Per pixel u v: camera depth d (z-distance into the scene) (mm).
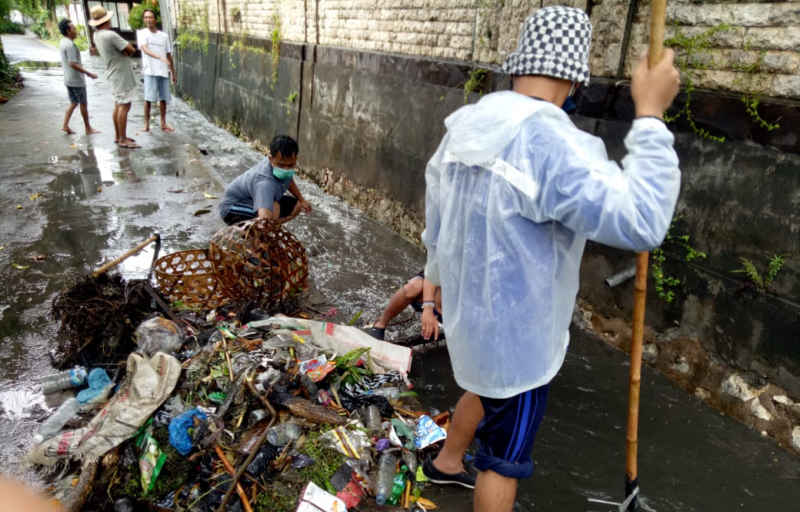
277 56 7676
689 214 2984
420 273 3141
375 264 4531
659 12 1438
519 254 1560
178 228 4910
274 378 2537
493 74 3910
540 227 1557
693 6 2850
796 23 2432
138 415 2291
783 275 2576
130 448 2266
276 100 7918
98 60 20109
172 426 2271
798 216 2486
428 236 1961
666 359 3188
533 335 1641
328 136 6535
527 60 1556
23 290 3639
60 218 4961
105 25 7301
